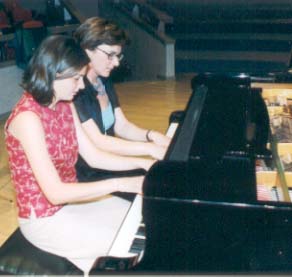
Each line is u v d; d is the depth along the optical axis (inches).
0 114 216.4
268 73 109.0
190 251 53.9
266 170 70.1
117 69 311.6
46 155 68.7
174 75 312.5
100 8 362.3
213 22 366.9
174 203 53.0
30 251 71.9
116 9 347.6
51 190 68.4
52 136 71.4
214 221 52.5
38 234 72.4
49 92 67.6
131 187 70.3
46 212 72.1
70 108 76.2
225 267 53.2
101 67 86.2
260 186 67.7
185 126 73.6
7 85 218.7
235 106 83.7
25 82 68.8
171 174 55.3
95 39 82.8
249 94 91.7
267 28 356.5
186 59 342.0
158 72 314.8
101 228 73.3
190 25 370.3
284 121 89.7
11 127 69.6
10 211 127.6
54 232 72.0
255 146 68.4
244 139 67.7
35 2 323.9
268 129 78.1
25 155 69.9
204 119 76.8
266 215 51.1
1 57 227.6
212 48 352.2
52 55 66.3
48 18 279.9
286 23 351.3
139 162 83.9
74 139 76.1
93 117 89.7
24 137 68.1
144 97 253.3
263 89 101.0
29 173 70.7
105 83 97.8
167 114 220.1
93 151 82.9
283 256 51.7
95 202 80.4
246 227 51.9
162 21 323.3
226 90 95.0
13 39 222.5
